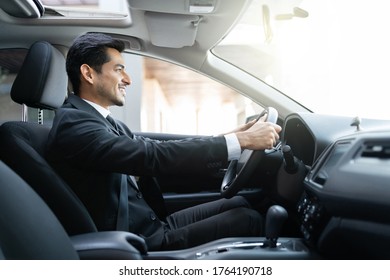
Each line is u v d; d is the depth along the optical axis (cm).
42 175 89
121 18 147
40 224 60
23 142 92
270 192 126
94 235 76
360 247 75
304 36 173
